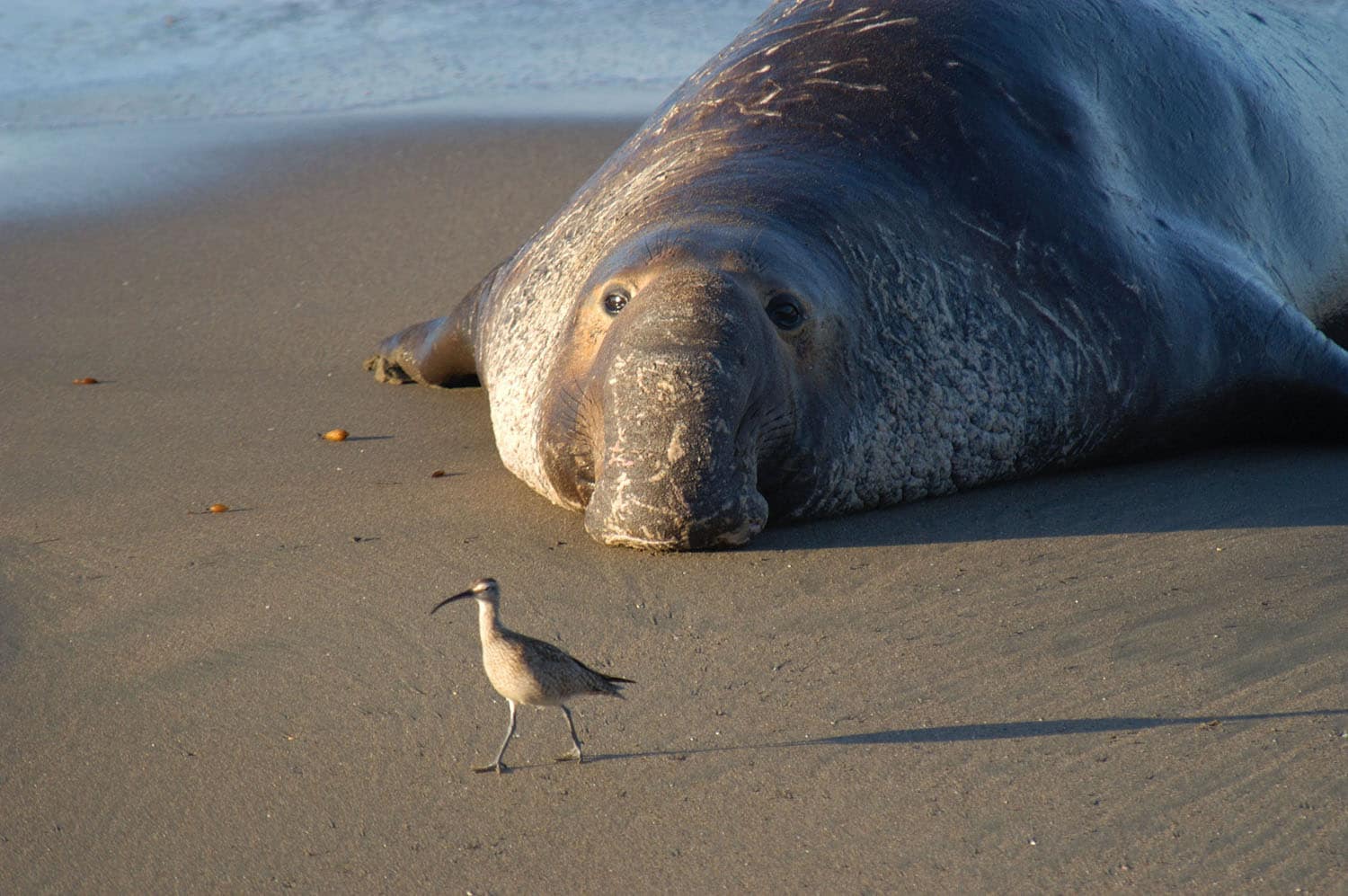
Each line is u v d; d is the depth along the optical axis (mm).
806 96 25859
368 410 28453
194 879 14141
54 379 30562
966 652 17531
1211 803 14273
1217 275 25688
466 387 29844
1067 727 15781
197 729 16641
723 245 21656
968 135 24984
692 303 20531
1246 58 30734
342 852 14375
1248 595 18641
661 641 18141
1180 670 16828
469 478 24453
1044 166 25141
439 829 14625
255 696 17250
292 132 52438
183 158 49406
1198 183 27766
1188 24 29953
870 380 22094
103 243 40812
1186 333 24672
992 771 15039
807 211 22953
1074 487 23422
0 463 25781
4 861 14555
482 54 65562
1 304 36031
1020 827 14109
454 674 17484
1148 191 26828
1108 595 18859
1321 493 22344
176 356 32000
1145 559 19984
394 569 20578
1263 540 20422
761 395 20625
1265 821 13914
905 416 22359
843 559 20438
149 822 15016
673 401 20031
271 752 16078
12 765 16141
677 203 23578
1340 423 24938
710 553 20703
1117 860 13531
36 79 62312
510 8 73562
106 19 71500
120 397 29344
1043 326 23656
